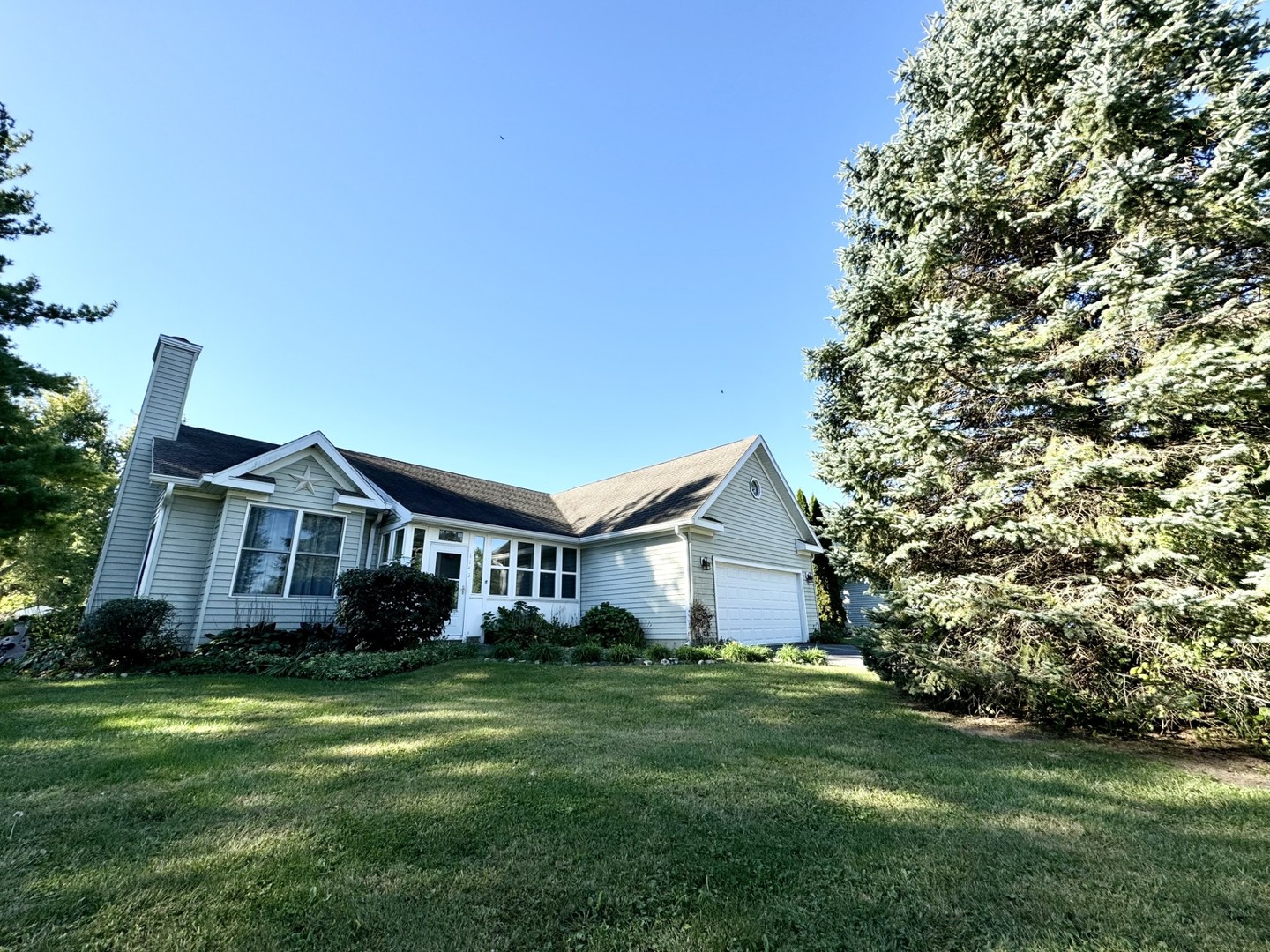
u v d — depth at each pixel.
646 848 2.81
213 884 2.42
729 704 6.45
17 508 9.72
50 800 3.32
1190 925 2.22
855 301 7.09
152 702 6.09
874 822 3.18
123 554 11.41
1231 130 5.04
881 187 7.14
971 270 6.56
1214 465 4.80
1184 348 4.75
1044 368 5.42
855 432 7.53
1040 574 5.65
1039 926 2.21
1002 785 3.82
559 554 15.31
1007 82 6.50
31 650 9.10
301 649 9.50
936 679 5.79
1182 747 4.82
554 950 2.05
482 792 3.51
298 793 3.47
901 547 5.93
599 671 8.92
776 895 2.41
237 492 10.61
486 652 10.82
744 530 16.06
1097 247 6.13
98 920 2.17
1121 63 5.29
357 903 2.30
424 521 12.32
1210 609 4.35
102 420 23.64
